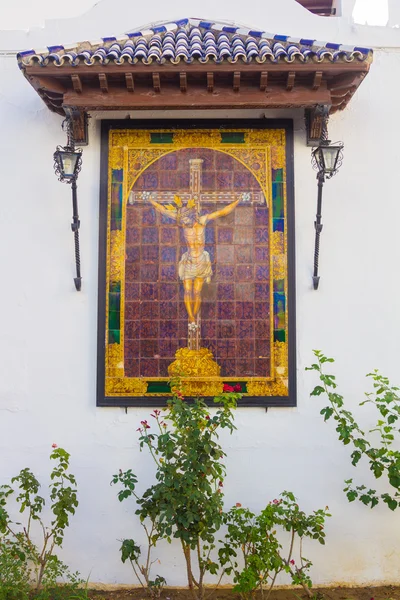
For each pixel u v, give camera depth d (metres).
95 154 5.39
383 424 5.16
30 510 5.03
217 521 4.35
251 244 5.29
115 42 5.18
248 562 4.60
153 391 5.16
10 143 5.41
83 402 5.20
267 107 5.04
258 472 5.14
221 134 5.37
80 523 5.11
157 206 5.32
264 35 5.19
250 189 5.33
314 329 5.26
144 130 5.36
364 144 5.43
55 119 5.44
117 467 5.15
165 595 4.92
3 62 5.52
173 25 5.45
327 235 5.35
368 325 5.28
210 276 5.26
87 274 5.30
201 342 5.20
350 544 5.11
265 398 5.15
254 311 5.23
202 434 5.08
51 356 5.23
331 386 5.18
